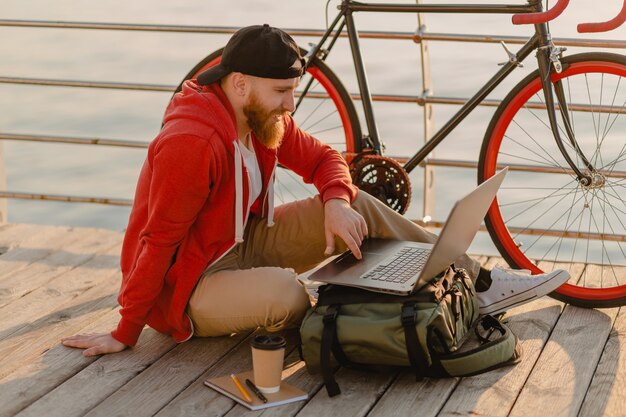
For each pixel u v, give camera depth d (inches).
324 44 139.3
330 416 91.8
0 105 547.8
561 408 93.5
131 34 689.0
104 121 525.3
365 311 97.0
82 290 128.2
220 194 101.0
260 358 94.0
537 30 122.0
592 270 133.0
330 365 95.6
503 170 104.6
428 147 135.9
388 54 552.4
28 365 103.9
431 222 155.4
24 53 642.2
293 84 99.4
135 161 492.1
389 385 98.7
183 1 753.0
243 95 99.4
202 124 97.0
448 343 98.3
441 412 92.9
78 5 756.6
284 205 114.7
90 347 107.4
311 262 116.2
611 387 98.5
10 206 443.8
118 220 427.8
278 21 631.8
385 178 134.6
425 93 151.2
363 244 112.6
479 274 117.0
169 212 96.9
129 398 96.2
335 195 109.4
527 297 113.8
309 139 114.5
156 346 108.7
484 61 518.0
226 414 92.2
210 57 141.4
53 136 165.5
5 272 135.1
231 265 107.8
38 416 92.5
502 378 99.8
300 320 104.3
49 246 146.8
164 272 101.1
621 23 112.0
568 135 125.2
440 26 538.0
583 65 120.3
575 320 116.6
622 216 311.6
